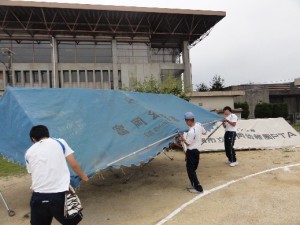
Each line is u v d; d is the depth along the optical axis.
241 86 44.47
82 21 37.09
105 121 6.96
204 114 9.70
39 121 5.94
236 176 8.34
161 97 9.88
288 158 10.48
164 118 7.61
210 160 10.81
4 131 6.54
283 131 13.41
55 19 36.00
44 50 37.16
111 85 38.16
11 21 34.72
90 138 6.16
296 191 6.61
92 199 7.06
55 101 6.88
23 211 6.55
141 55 39.97
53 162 3.94
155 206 6.34
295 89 42.28
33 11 33.84
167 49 44.09
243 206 5.92
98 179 8.88
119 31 38.12
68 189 3.95
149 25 38.72
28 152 4.06
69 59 37.91
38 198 3.84
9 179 9.73
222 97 31.95
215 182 7.85
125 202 6.74
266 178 7.92
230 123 9.43
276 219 5.17
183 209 6.02
